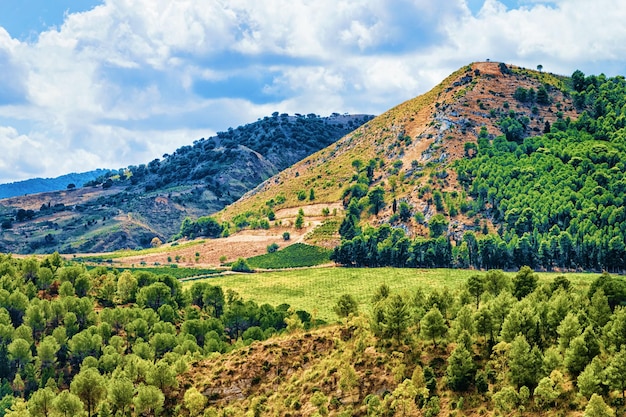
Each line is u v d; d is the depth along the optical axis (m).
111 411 121.94
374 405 107.56
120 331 171.62
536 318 111.25
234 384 123.44
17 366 151.62
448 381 107.06
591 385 94.69
